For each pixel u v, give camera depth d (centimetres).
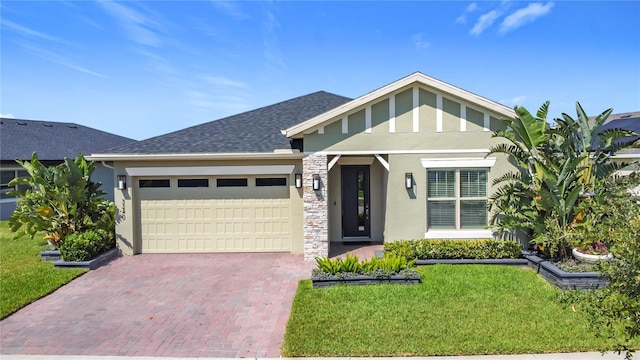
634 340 688
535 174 1187
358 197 1591
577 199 1135
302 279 1121
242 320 853
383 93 1278
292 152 1355
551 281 1038
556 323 786
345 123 1313
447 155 1300
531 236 1273
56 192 1319
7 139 2477
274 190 1444
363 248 1488
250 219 1448
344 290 985
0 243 1591
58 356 704
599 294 602
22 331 809
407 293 958
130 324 838
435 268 1152
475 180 1310
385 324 791
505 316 823
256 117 1762
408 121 1303
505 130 1284
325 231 1327
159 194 1441
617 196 838
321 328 777
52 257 1330
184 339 768
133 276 1173
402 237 1319
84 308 929
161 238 1445
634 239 543
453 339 723
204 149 1409
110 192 2239
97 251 1308
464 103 1291
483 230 1304
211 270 1227
